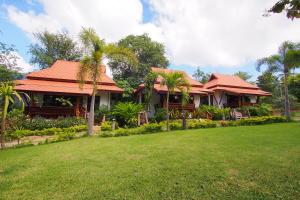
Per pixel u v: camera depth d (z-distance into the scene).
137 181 4.88
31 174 5.72
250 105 26.11
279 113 25.75
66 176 5.41
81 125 15.84
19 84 18.12
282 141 8.96
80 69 13.48
